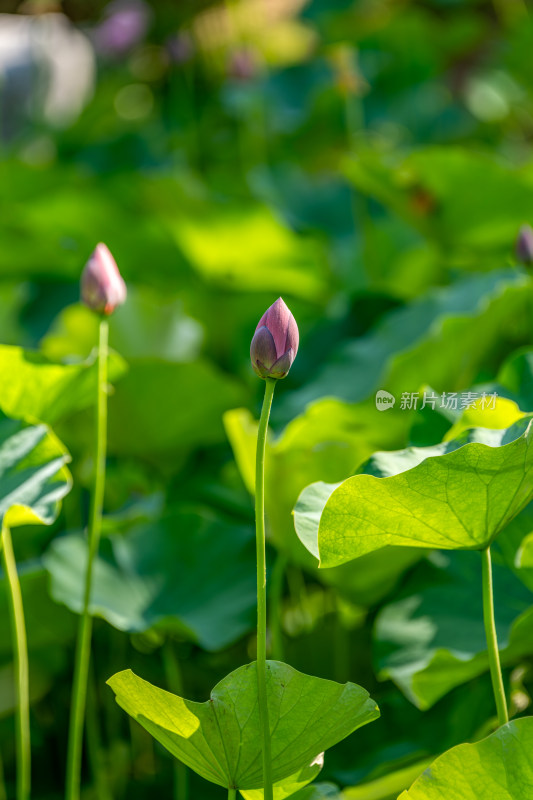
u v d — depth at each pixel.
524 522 4.11
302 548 4.14
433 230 6.81
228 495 4.65
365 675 4.44
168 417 4.68
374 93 10.88
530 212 6.38
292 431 4.34
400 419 4.41
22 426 4.04
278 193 8.42
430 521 3.69
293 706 3.69
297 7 10.18
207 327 6.75
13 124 11.78
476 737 4.05
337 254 7.92
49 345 5.55
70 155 11.28
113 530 4.38
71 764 4.03
